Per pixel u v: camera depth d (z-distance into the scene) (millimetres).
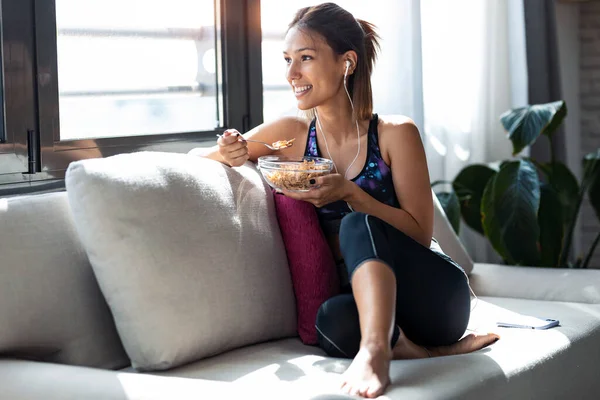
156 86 2738
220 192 2152
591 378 2336
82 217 1915
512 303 2668
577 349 2262
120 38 2607
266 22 3143
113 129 2605
